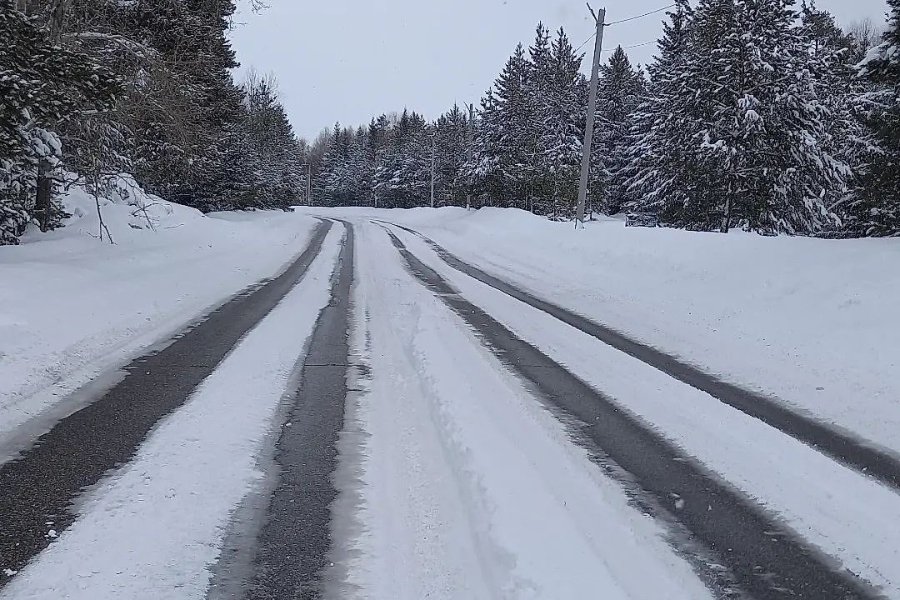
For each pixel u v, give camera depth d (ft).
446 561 9.50
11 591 8.51
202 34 70.44
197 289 36.14
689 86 87.40
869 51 51.03
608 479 12.41
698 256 41.57
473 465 12.42
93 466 12.63
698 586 9.01
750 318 28.07
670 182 95.55
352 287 39.52
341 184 296.71
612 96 153.48
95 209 58.70
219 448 13.62
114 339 23.47
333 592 8.75
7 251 39.34
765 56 76.18
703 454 13.83
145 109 52.90
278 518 10.73
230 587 8.80
